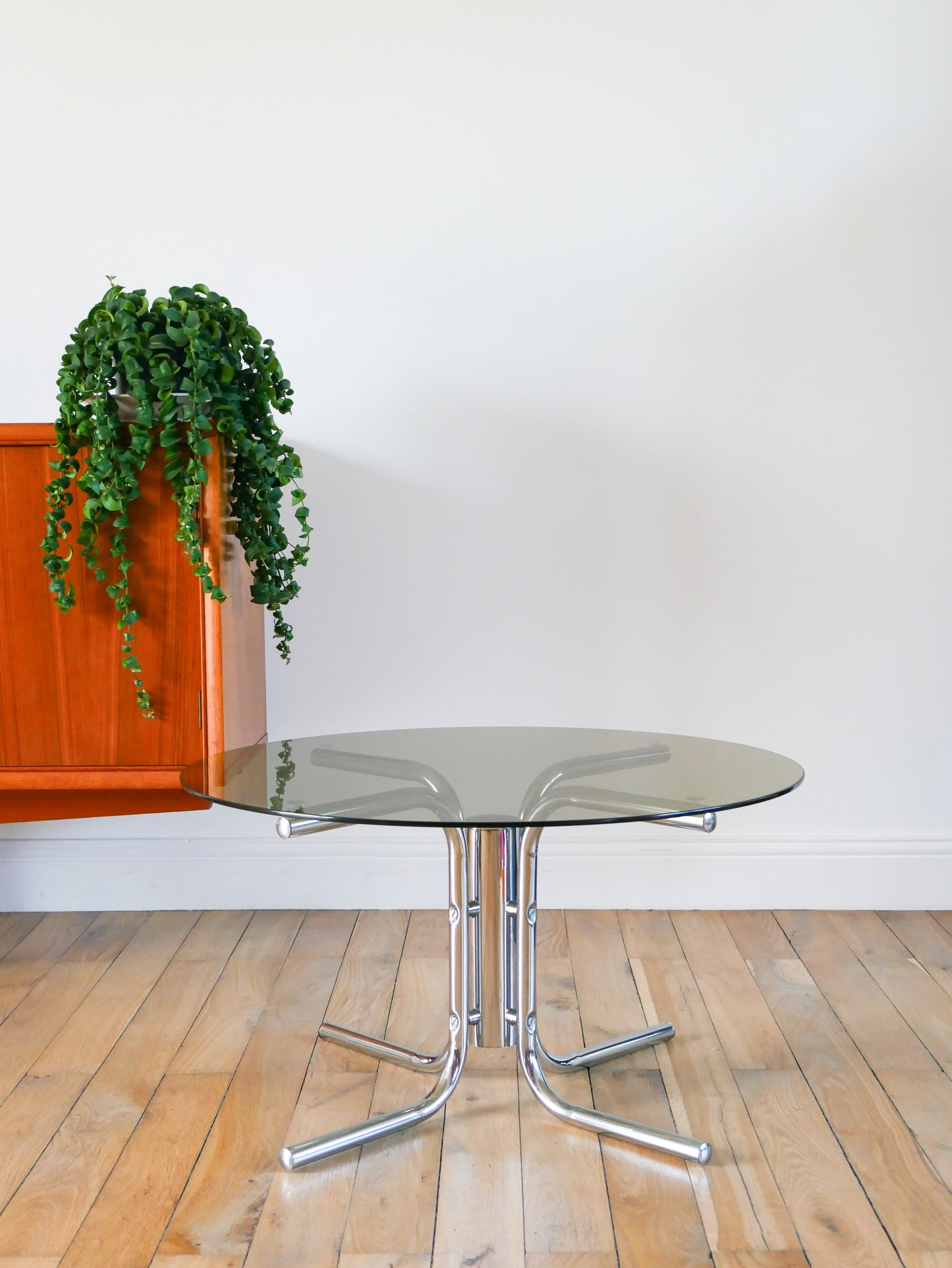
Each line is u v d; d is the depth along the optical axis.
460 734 2.21
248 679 2.59
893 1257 1.48
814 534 2.88
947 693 2.91
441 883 2.95
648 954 2.62
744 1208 1.59
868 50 2.79
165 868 2.95
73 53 2.80
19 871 2.95
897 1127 1.82
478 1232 1.54
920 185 2.80
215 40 2.80
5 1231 1.54
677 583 2.90
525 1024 1.82
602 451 2.87
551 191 2.82
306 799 1.59
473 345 2.85
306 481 2.88
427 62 2.81
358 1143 1.74
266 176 2.82
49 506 2.20
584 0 2.80
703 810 1.51
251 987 2.41
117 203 2.82
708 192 2.82
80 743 2.31
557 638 2.91
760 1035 2.17
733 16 2.79
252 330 2.29
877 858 2.93
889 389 2.84
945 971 2.50
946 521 2.87
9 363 2.84
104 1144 1.77
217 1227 1.55
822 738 2.92
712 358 2.85
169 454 2.18
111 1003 2.33
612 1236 1.53
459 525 2.89
